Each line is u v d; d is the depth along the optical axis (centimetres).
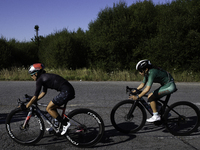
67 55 1543
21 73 1201
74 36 1652
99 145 333
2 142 340
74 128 329
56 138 359
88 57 1648
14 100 640
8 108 550
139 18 1516
